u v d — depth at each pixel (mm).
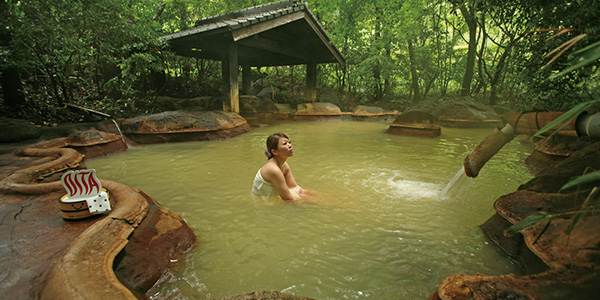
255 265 2078
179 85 13523
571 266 1521
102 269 1574
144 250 1999
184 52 11734
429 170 4621
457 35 14578
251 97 12906
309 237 2475
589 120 2184
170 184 3920
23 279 1583
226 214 2949
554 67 4070
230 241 2410
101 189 2332
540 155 4719
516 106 8477
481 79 13188
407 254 2217
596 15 3250
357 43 16391
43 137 5844
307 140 7453
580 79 3973
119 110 8680
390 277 1943
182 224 2508
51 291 1398
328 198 3371
